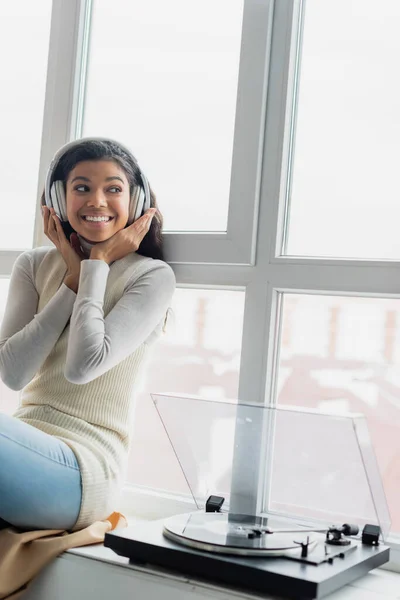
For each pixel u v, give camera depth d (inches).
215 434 71.7
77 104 98.0
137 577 66.3
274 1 87.2
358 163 83.5
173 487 91.4
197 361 90.7
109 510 78.5
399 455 78.9
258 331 85.1
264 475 70.4
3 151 104.2
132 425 83.5
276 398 85.4
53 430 78.2
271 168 85.8
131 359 83.0
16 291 88.8
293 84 86.7
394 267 78.7
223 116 90.7
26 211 102.2
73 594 69.9
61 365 82.6
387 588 67.2
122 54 97.3
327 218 84.5
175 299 92.5
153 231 88.5
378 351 80.8
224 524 70.2
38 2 103.4
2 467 69.1
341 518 68.9
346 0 85.4
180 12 94.2
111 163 84.1
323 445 65.9
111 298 83.0
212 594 62.6
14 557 69.4
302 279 83.1
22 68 103.8
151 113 95.0
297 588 58.7
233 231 87.0
